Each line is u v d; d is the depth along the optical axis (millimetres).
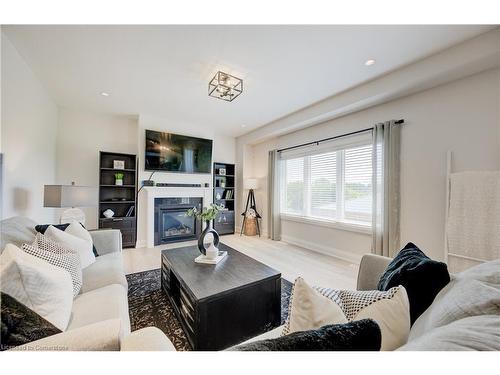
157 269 2854
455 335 503
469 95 2191
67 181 3686
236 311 1470
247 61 2281
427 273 896
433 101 2439
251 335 1528
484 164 2105
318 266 3029
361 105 2955
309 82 2715
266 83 2742
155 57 2229
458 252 2090
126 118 4180
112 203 4016
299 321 671
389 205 2727
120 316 1172
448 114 2328
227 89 2732
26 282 898
